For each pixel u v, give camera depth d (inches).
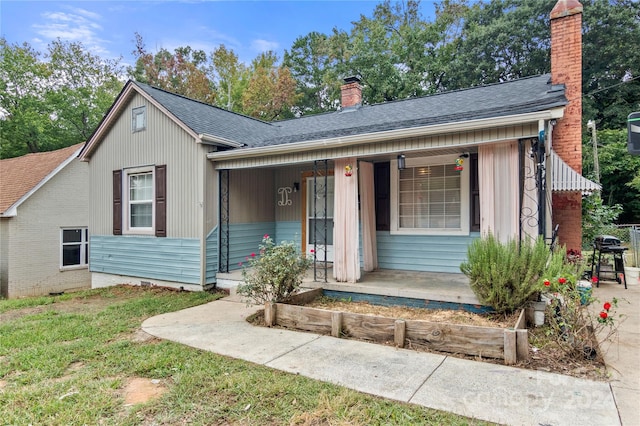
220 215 306.0
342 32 1048.2
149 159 330.6
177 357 157.5
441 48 887.7
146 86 345.7
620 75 821.2
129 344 176.1
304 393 123.1
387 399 118.6
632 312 218.8
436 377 134.0
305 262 227.1
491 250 183.0
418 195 278.7
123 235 350.9
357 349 164.4
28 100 831.1
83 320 223.0
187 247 304.5
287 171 352.5
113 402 119.6
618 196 816.3
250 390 126.0
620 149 718.5
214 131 312.8
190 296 282.0
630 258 437.1
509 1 916.6
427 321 170.6
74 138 893.8
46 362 154.5
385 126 239.6
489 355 150.3
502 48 870.4
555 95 214.2
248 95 956.6
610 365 142.4
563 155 298.7
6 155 834.8
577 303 153.6
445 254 269.0
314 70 1106.1
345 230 243.3
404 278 253.1
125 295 305.6
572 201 303.3
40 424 107.9
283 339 179.8
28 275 482.0
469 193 258.5
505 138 188.9
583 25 821.2
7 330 204.2
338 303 227.6
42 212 496.7
